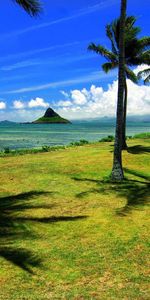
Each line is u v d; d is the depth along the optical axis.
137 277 7.93
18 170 20.78
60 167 21.67
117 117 18.14
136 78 29.91
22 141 58.44
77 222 11.58
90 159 24.78
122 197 14.78
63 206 13.42
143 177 19.03
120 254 9.10
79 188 16.31
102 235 10.42
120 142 18.19
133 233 10.58
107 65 30.58
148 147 31.50
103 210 12.91
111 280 7.82
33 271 8.23
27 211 12.75
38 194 15.15
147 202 13.98
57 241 9.97
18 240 10.03
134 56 29.88
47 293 7.29
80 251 9.29
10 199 14.38
